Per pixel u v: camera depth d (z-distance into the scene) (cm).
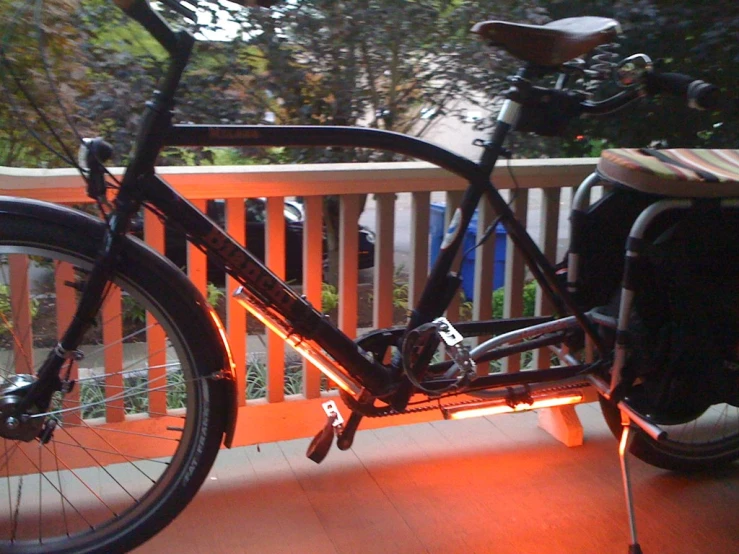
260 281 167
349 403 186
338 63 313
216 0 279
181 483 175
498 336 193
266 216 210
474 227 265
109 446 212
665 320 182
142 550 186
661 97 303
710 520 204
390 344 189
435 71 330
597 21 171
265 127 158
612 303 201
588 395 246
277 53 299
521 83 173
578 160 236
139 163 154
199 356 168
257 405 226
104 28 286
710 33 283
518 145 330
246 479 218
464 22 311
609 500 212
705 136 317
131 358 268
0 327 200
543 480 222
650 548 192
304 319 172
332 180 208
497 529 198
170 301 163
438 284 181
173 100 152
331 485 217
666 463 221
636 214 193
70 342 158
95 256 158
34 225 155
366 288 488
